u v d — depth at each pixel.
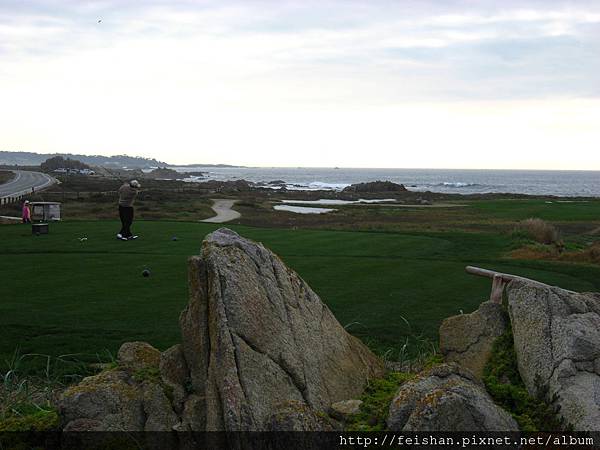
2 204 52.44
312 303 7.79
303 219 47.25
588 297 7.66
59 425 6.36
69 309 12.34
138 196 65.69
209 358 6.54
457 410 5.50
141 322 11.44
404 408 5.92
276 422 5.75
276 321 6.89
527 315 7.16
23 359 9.55
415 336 11.13
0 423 6.68
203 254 6.90
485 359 7.49
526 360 6.91
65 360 9.52
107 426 6.16
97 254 19.80
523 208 58.94
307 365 6.89
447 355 7.83
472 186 170.12
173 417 6.35
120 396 6.38
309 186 149.12
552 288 7.29
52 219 36.12
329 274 16.78
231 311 6.47
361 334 11.23
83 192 79.06
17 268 17.14
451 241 27.20
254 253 7.29
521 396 6.48
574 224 44.66
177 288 14.43
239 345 6.29
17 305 12.65
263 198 80.62
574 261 22.06
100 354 9.76
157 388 6.56
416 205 67.81
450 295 14.28
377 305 13.23
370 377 7.75
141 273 16.38
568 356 6.53
